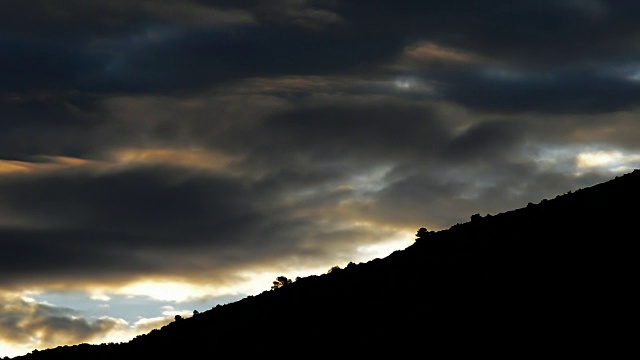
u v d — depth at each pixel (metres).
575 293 62.09
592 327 57.03
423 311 68.88
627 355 52.66
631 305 57.94
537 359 55.62
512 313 62.91
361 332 69.81
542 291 64.31
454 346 61.56
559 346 56.22
